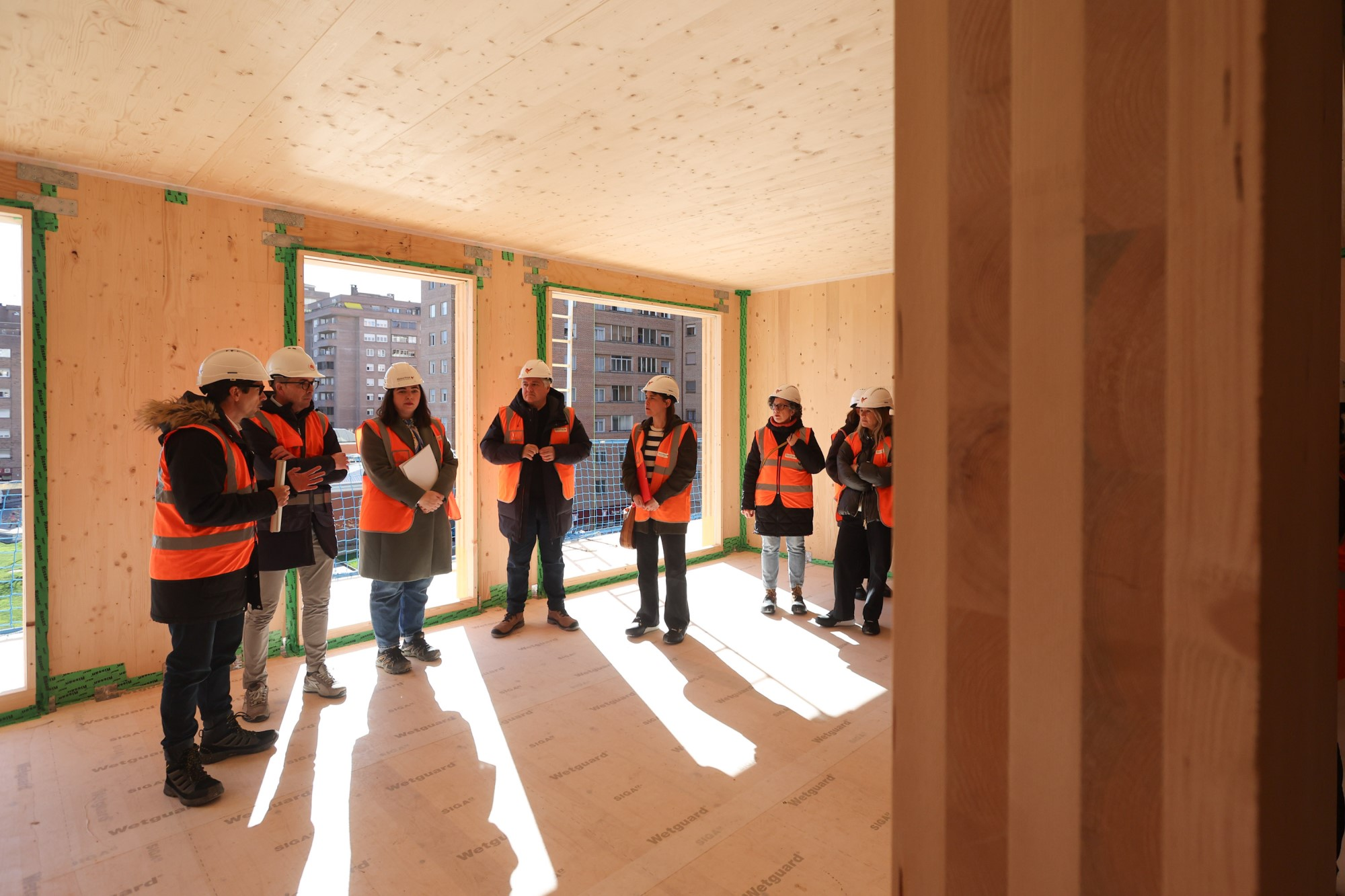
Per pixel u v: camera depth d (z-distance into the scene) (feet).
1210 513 1.37
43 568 10.24
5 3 6.43
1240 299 1.31
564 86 8.16
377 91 8.23
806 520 14.25
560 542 14.02
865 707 10.26
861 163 10.73
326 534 10.40
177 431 7.46
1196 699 1.40
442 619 14.39
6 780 8.36
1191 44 1.37
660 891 6.37
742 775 8.39
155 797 7.95
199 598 7.63
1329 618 1.63
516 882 6.52
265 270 12.31
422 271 14.38
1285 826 1.42
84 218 10.57
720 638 13.28
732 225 14.06
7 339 63.93
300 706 10.30
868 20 6.86
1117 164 1.47
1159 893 1.45
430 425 11.72
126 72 7.73
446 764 8.66
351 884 6.51
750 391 21.26
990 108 1.67
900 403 1.88
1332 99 1.59
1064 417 1.56
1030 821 1.64
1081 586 1.55
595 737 9.36
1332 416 1.61
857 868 6.68
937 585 1.82
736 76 7.95
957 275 1.74
